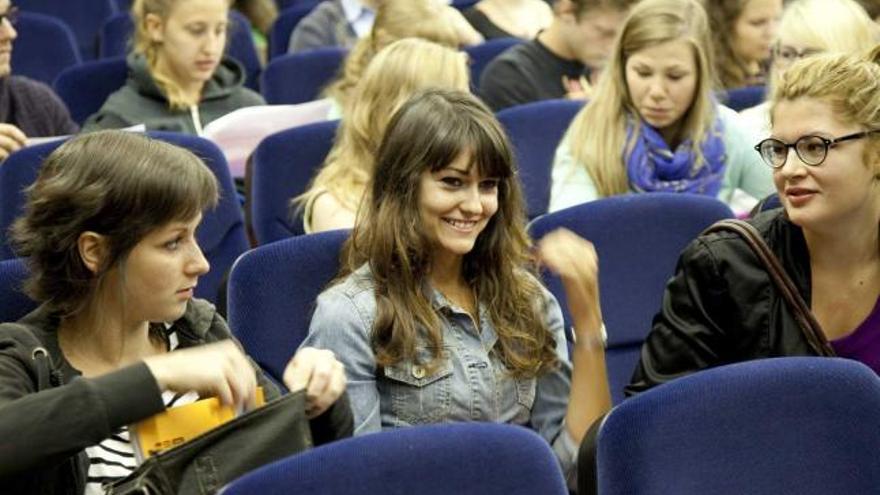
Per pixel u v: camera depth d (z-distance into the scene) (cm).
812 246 557
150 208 467
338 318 559
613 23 1043
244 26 1346
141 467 425
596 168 828
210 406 452
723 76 1084
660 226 709
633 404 472
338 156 767
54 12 1543
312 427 485
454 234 562
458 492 429
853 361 491
